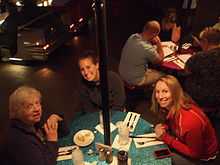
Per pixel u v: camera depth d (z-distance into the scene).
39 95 2.65
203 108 3.56
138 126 2.84
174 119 2.70
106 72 1.99
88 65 3.10
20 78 5.54
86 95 3.36
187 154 2.62
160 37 4.73
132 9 7.89
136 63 4.11
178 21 4.64
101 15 1.76
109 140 2.40
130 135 2.73
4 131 4.21
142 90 4.55
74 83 5.26
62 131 2.80
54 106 4.66
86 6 6.98
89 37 6.88
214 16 5.67
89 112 3.28
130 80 4.24
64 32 6.41
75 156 2.36
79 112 3.43
